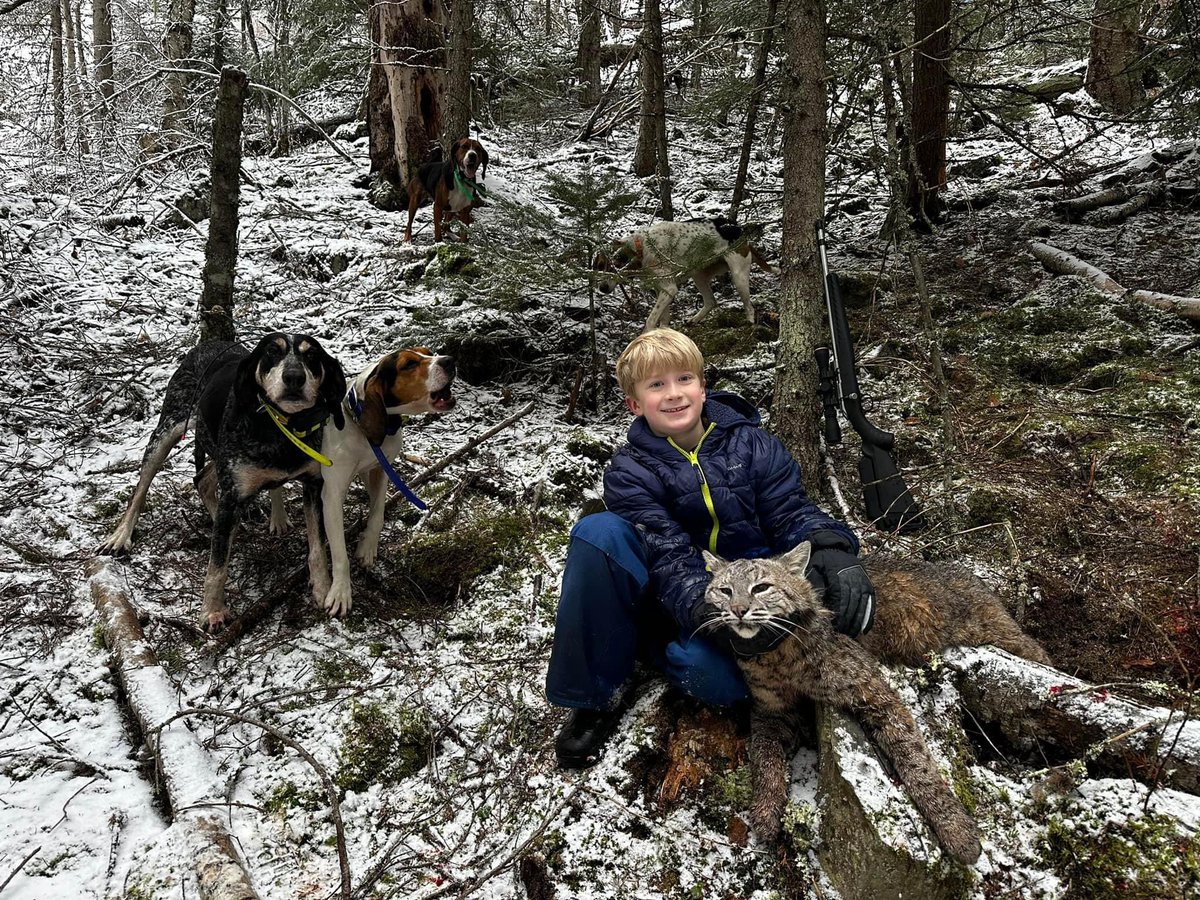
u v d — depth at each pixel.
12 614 3.35
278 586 3.60
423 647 3.31
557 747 2.69
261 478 3.38
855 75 4.90
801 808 2.38
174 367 5.43
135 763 2.82
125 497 4.20
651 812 2.52
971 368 4.98
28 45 12.76
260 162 10.40
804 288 3.91
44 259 6.85
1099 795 2.26
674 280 5.45
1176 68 6.22
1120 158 9.23
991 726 2.58
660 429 2.70
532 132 12.47
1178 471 3.66
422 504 3.55
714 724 2.65
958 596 2.74
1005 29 5.97
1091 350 4.97
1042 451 4.08
